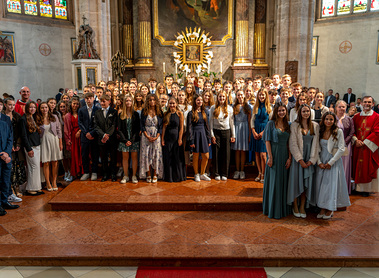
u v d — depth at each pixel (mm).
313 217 4688
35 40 13242
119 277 3447
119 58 8906
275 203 4574
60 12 14031
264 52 14742
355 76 13961
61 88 13438
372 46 13398
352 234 4148
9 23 12523
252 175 6289
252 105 5871
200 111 5609
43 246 3844
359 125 5527
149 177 5816
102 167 5926
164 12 14406
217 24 14484
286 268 3613
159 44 14617
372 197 5559
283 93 5594
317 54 15000
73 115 6055
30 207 5012
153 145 5598
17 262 3656
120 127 5625
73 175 6031
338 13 14398
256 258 3600
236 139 5855
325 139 4477
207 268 3584
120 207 4867
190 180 5941
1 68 12445
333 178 4391
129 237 4055
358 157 5516
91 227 4336
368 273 3531
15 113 5281
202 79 7699
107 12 11555
